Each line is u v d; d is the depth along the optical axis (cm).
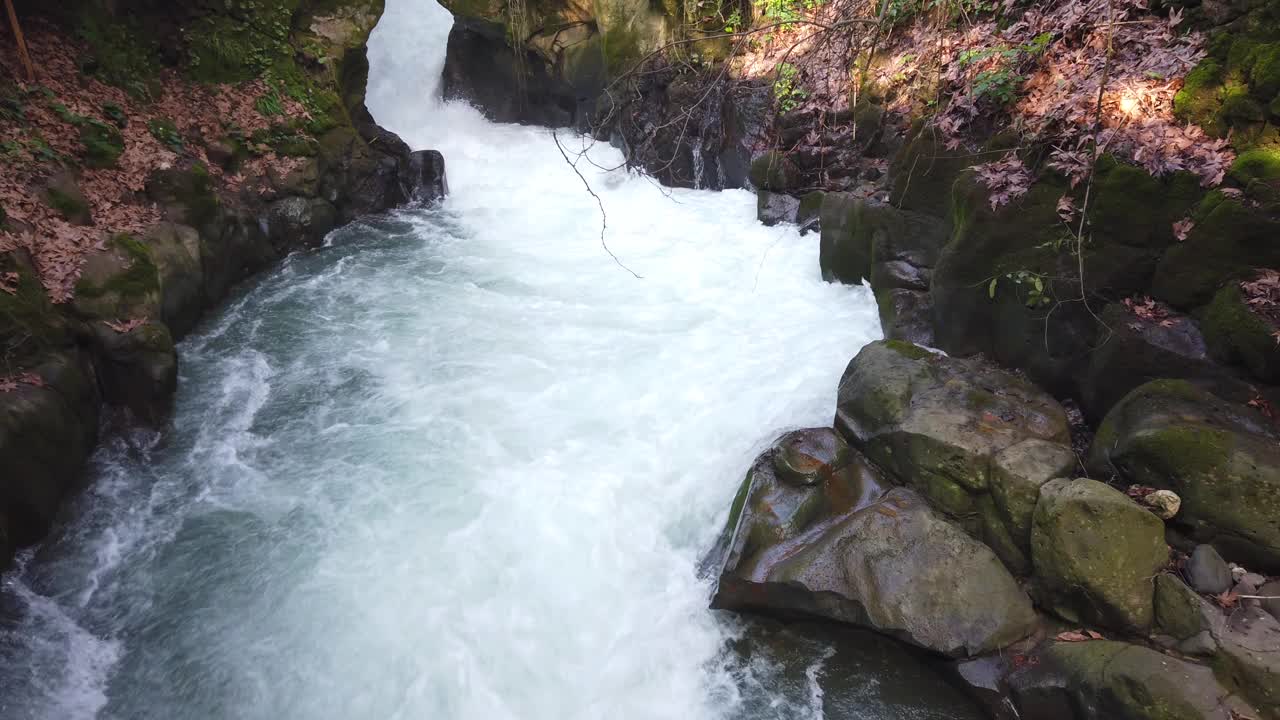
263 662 467
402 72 1603
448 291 918
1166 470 432
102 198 777
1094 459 479
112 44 962
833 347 709
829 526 505
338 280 958
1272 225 429
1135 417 461
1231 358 450
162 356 670
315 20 1230
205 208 877
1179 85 495
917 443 507
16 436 527
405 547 538
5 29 851
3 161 690
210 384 732
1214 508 412
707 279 888
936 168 662
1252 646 366
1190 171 468
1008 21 653
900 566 464
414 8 1670
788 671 466
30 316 591
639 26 1262
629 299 866
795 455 543
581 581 520
